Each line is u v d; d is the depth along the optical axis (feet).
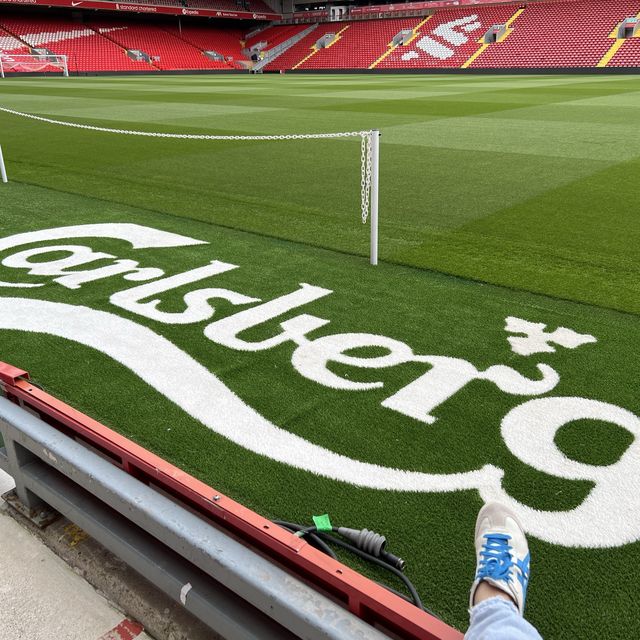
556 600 6.57
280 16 205.87
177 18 190.39
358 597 5.16
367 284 15.53
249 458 8.90
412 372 11.16
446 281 15.76
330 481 8.42
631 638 6.15
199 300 14.58
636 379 10.90
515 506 7.91
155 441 9.30
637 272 16.38
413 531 7.52
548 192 25.81
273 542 5.64
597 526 7.58
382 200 24.90
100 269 16.81
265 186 28.02
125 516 6.47
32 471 7.71
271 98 79.46
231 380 11.00
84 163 34.17
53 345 12.39
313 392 10.57
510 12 165.99
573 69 143.02
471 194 25.76
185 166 33.17
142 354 11.98
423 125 49.83
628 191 25.66
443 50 165.07
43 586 7.14
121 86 105.60
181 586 6.10
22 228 20.99
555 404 10.12
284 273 16.35
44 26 160.35
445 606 6.50
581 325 13.09
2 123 52.75
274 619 5.25
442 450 9.02
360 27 189.16
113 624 6.70
